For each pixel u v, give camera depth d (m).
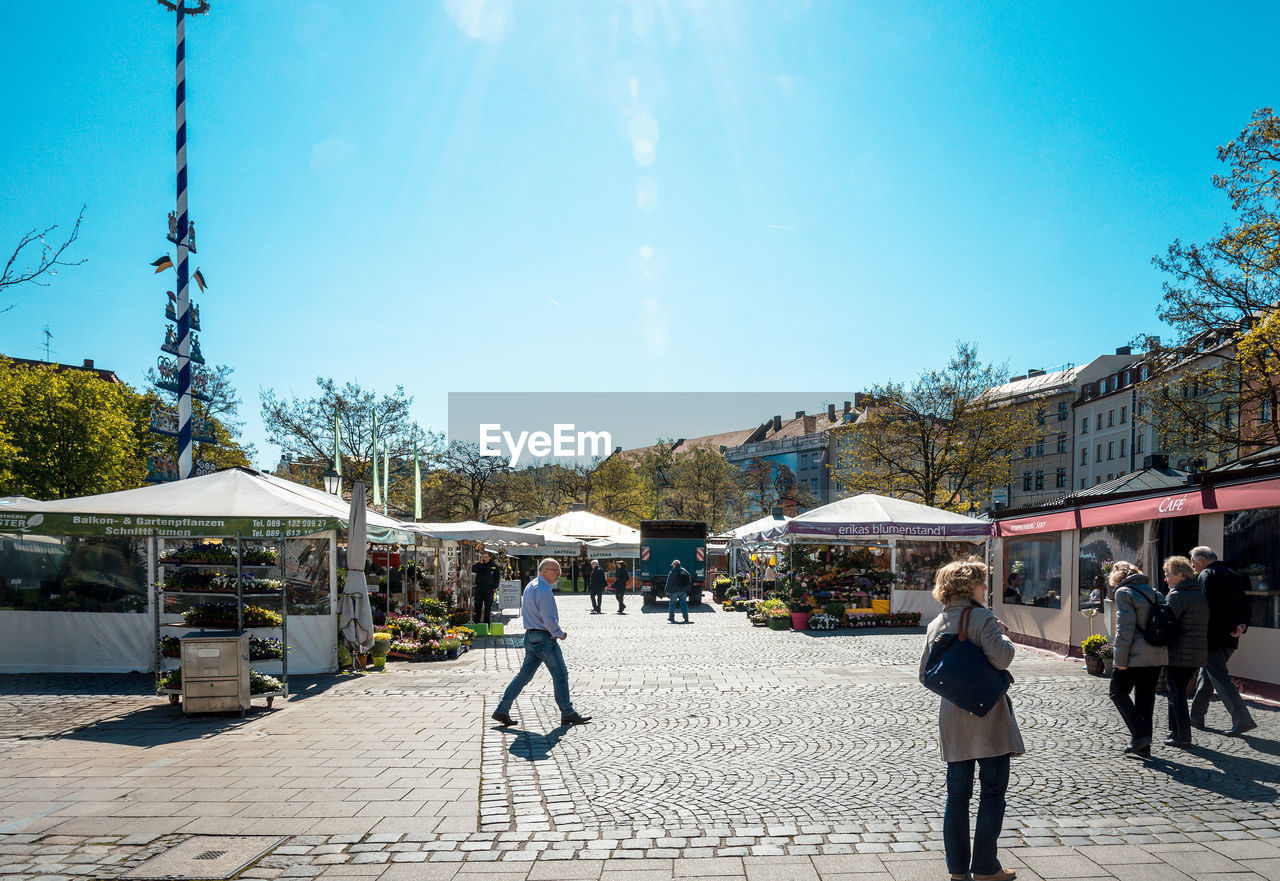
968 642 4.05
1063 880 4.14
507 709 8.23
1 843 4.67
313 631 12.05
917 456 37.94
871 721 8.34
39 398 35.59
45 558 12.26
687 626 20.28
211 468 23.14
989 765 3.98
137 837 4.77
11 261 8.77
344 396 39.72
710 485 70.56
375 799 5.57
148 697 9.87
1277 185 19.47
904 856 4.51
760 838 4.81
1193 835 4.79
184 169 16.08
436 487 48.12
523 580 29.80
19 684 10.91
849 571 20.61
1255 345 19.39
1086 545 13.16
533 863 4.42
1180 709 6.96
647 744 7.31
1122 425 61.34
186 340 15.89
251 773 6.25
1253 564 9.55
